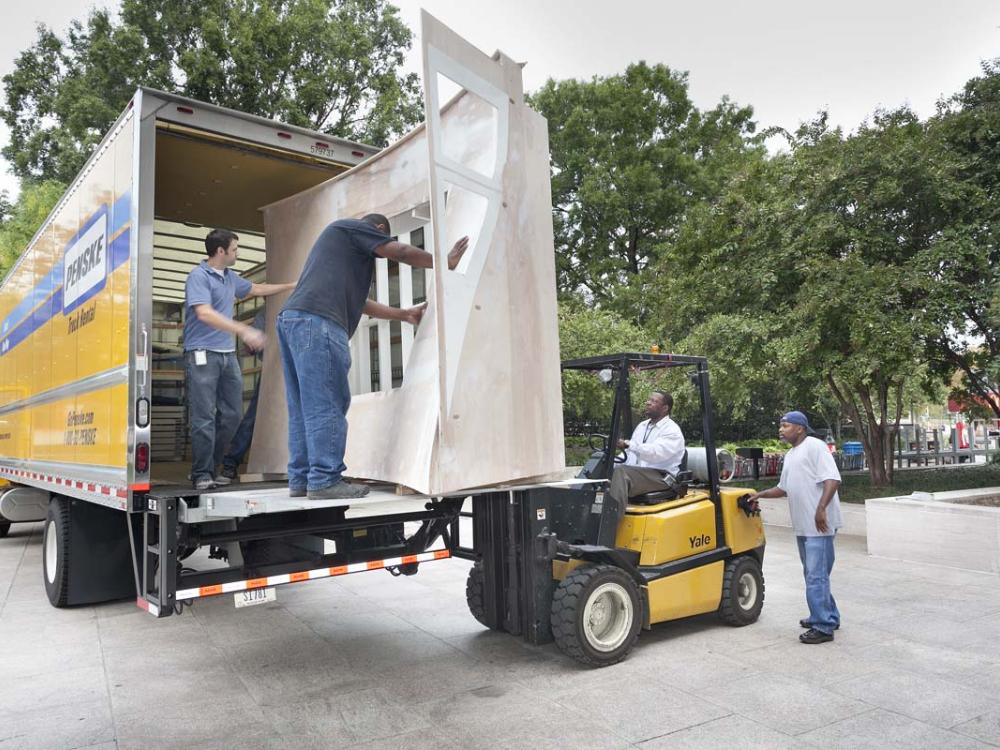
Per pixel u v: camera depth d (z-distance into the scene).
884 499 8.59
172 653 5.30
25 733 3.90
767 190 11.62
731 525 5.77
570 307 20.77
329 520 5.00
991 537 7.57
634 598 5.00
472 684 4.55
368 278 4.56
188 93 20.30
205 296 4.97
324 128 22.66
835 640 5.34
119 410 4.82
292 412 4.33
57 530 6.50
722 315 11.22
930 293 9.23
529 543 4.99
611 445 5.40
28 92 22.66
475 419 4.07
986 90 10.41
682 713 4.03
